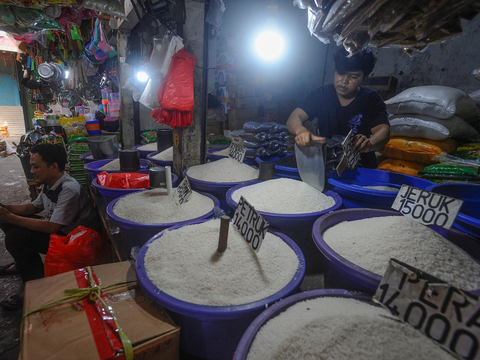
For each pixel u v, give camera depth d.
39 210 2.55
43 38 4.31
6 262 2.78
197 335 0.91
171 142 2.88
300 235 1.31
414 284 0.67
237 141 2.01
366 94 1.82
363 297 0.85
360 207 1.39
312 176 1.53
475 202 1.25
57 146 2.15
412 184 1.54
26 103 11.46
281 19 4.40
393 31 0.78
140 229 1.35
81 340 0.87
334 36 1.03
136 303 1.04
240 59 4.16
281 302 0.84
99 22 3.52
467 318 0.59
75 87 6.23
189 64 1.90
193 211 1.54
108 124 4.13
